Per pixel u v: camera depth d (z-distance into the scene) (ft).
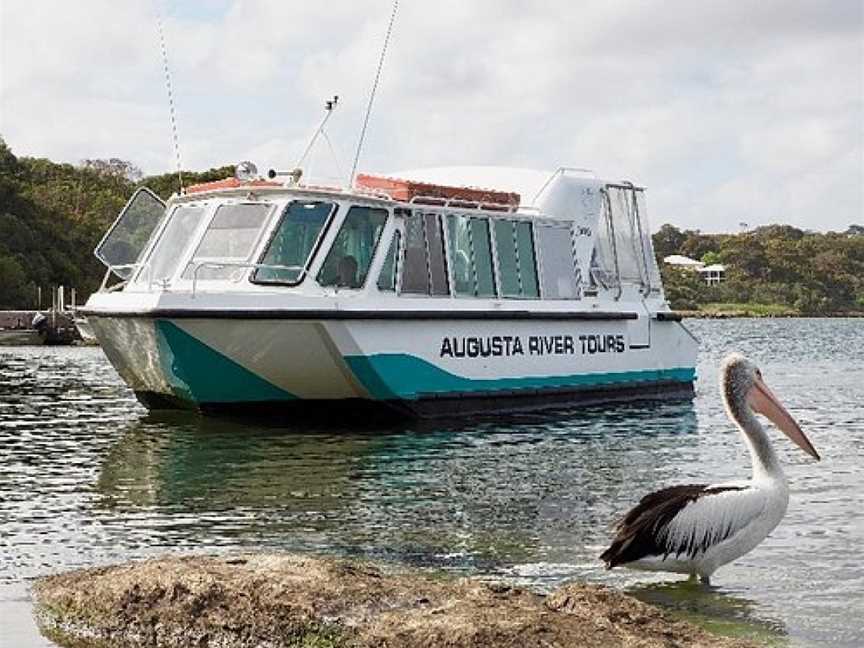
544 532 33.60
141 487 40.83
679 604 25.85
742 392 28.66
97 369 102.73
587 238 71.82
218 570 25.02
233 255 56.85
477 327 62.49
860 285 414.82
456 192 63.00
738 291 404.16
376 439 53.88
